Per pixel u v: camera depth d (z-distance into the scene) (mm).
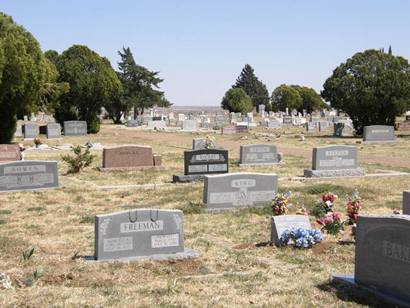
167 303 8219
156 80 92875
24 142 45750
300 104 123438
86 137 52844
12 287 9016
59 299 8445
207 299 8445
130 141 48531
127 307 8062
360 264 8641
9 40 39500
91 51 58625
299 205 17422
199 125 70438
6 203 18797
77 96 57219
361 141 44844
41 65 42969
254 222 15484
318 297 8484
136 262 10750
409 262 7707
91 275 9945
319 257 11406
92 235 13797
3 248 12203
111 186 22500
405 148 39781
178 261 10938
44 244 12773
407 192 14359
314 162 24641
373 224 8328
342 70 51344
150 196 20234
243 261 11062
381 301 8039
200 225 15117
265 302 8250
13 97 41625
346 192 20281
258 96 165000
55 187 21625
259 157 29484
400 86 48844
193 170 23875
